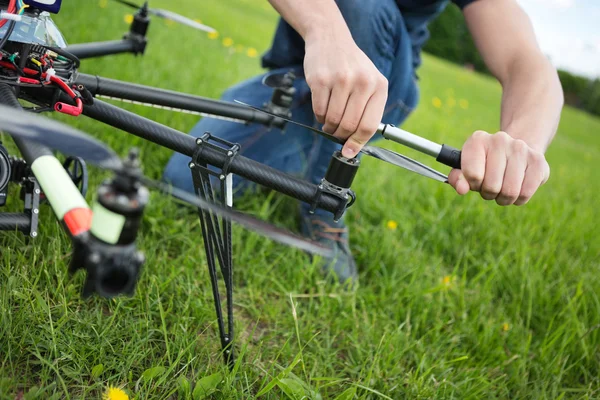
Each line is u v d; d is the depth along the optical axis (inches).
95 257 29.3
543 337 80.3
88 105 48.3
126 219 29.1
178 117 108.8
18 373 46.5
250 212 87.0
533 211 125.4
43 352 49.4
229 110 68.9
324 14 51.2
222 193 49.1
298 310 70.3
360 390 58.3
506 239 104.6
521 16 74.1
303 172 90.7
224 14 324.8
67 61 52.1
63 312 53.0
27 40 45.7
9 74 46.5
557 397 67.5
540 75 64.9
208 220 50.1
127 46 77.7
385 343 64.2
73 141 28.8
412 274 84.9
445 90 403.2
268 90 88.7
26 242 61.6
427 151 48.2
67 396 43.9
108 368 49.5
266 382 55.9
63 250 62.1
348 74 44.7
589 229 125.4
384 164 129.5
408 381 60.7
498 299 88.4
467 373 65.0
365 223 98.1
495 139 46.8
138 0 218.7
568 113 743.7
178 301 61.3
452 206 116.4
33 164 35.4
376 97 45.4
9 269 53.2
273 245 81.7
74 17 146.5
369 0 73.9
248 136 87.5
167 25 205.2
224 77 158.6
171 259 70.6
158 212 76.3
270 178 47.3
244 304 68.2
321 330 68.2
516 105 63.1
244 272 73.2
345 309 72.2
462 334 74.0
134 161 28.9
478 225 107.4
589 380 73.2
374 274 84.7
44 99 48.5
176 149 48.6
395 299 77.7
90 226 30.9
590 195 178.7
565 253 106.8
